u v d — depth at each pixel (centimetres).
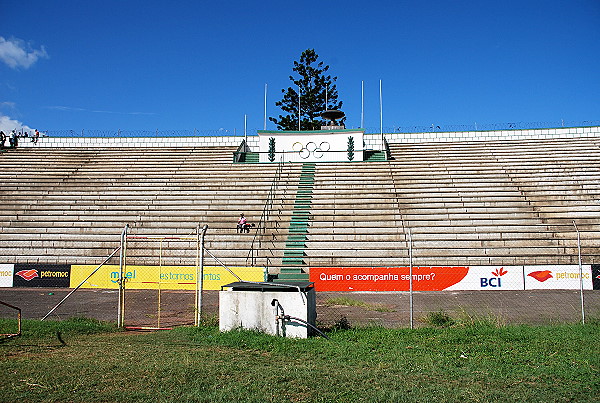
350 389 646
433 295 1831
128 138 3944
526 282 1950
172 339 987
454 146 3656
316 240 2369
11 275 2133
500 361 808
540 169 3073
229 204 2758
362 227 2473
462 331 1038
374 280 1969
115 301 1694
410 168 3195
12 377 675
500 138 3778
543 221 2455
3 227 2561
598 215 2480
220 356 826
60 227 2558
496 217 2514
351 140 3394
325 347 904
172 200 2823
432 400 604
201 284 1179
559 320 1249
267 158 3409
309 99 5678
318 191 2888
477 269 1959
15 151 3753
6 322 1143
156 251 2328
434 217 2531
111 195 2903
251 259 2238
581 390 651
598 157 3200
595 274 1939
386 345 930
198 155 3628
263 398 605
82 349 876
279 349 884
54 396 600
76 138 3944
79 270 2097
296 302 1026
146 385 650
